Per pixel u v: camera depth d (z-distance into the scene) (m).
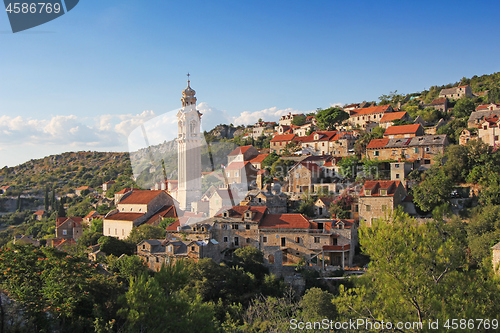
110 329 49.84
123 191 139.38
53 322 51.34
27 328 46.72
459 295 34.38
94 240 125.44
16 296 51.03
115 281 65.31
